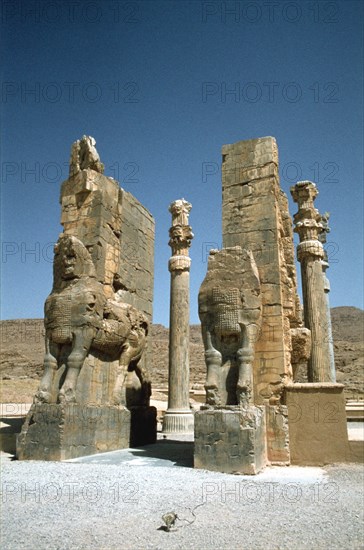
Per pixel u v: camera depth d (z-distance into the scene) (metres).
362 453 10.32
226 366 10.65
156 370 47.09
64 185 14.43
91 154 14.15
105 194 14.15
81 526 5.52
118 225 14.68
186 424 17.27
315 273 16.77
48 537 5.13
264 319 11.27
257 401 10.92
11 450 12.83
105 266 13.73
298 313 13.91
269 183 12.03
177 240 19.02
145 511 6.15
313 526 5.56
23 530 5.37
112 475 8.63
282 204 13.96
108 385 13.19
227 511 6.17
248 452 9.17
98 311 12.55
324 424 10.59
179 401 17.62
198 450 9.52
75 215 14.00
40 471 9.11
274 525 5.59
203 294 11.03
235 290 10.72
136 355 14.18
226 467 9.24
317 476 8.95
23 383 35.91
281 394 10.87
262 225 11.85
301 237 17.30
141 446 13.80
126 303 14.30
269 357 11.07
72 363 11.84
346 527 5.52
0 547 4.83
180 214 19.28
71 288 12.55
